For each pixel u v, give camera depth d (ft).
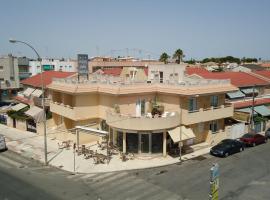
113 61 300.40
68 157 103.45
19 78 229.25
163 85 113.91
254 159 101.71
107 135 102.22
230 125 129.90
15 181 81.66
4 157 104.58
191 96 105.70
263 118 146.20
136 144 104.37
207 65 414.62
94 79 123.03
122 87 107.55
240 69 271.69
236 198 71.72
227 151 104.53
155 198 71.31
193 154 107.34
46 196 71.61
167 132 105.50
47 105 142.31
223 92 118.32
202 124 119.55
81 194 73.20
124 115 103.60
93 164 96.43
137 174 88.28
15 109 159.63
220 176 86.02
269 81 171.42
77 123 116.16
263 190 76.33
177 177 85.61
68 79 123.03
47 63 269.03
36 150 111.86
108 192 74.79
